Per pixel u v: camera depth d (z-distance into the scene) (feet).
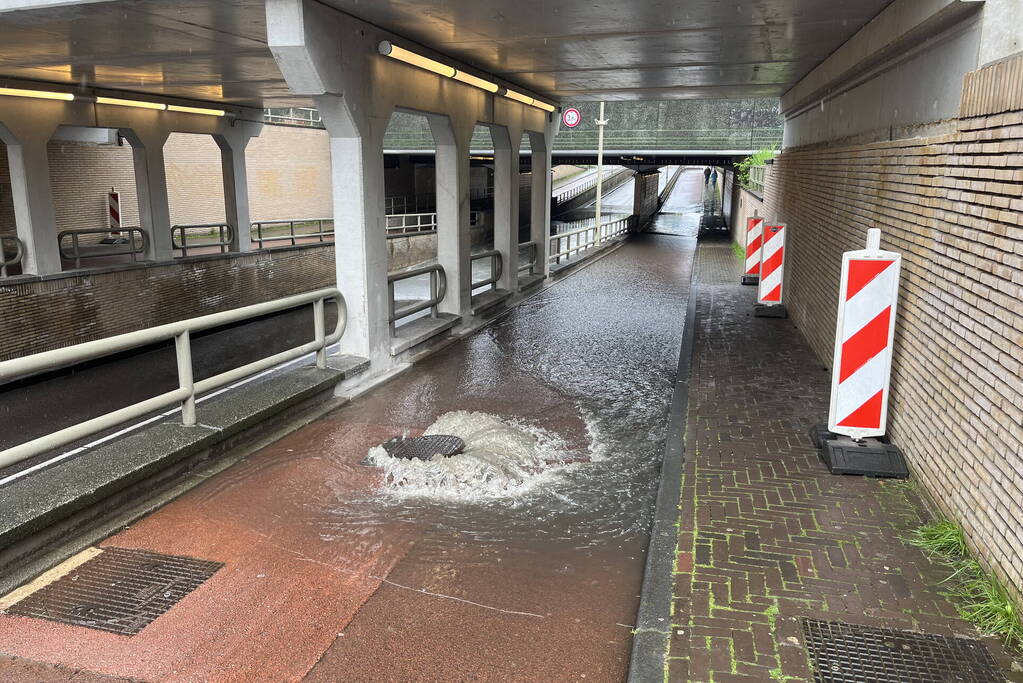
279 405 19.84
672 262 64.69
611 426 20.79
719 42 26.25
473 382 25.31
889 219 18.60
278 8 20.20
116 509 14.53
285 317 49.01
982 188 12.42
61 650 10.44
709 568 12.07
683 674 9.47
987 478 11.68
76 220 67.77
